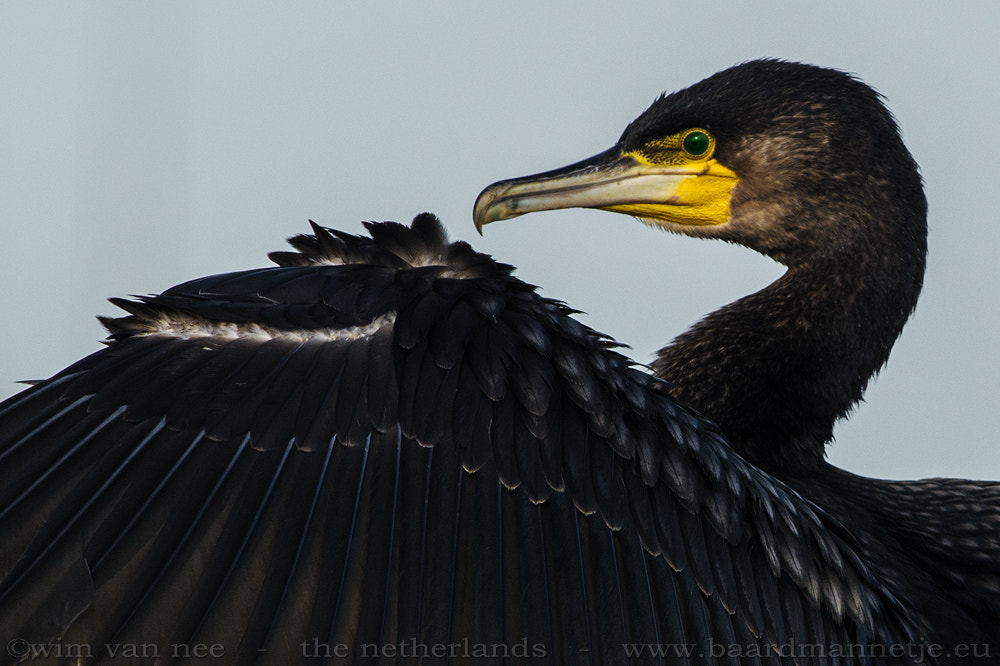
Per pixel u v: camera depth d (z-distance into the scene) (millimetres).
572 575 4641
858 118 7387
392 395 4715
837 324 7293
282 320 4848
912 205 7387
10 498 4379
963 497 7207
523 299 5211
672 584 4914
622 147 8016
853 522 6801
